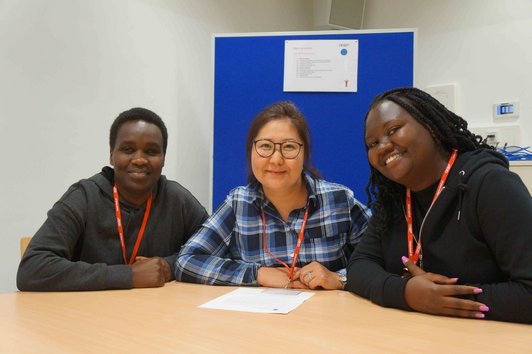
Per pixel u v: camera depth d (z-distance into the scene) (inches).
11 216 77.3
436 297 37.5
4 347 29.1
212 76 99.7
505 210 38.0
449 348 28.7
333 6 130.7
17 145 77.9
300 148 58.7
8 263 77.0
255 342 30.1
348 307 41.3
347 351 28.1
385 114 44.0
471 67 113.7
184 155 105.9
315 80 93.5
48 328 33.7
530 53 105.0
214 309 40.3
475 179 40.9
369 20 133.8
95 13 88.7
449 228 42.6
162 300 44.5
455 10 116.4
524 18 105.8
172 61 103.2
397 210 48.7
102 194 63.5
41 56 80.8
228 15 116.5
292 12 133.3
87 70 87.4
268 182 58.5
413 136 42.8
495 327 33.9
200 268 56.0
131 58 94.8
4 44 76.2
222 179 97.8
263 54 96.2
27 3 79.0
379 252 50.4
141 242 64.2
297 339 30.8
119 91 92.7
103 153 90.1
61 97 83.6
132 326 34.2
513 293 35.2
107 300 44.7
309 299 45.2
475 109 112.8
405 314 38.4
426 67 121.3
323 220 60.9
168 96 102.3
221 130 98.1
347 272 51.0
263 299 44.8
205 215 72.3
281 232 61.2
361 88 92.3
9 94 76.9
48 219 58.9
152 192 66.3
